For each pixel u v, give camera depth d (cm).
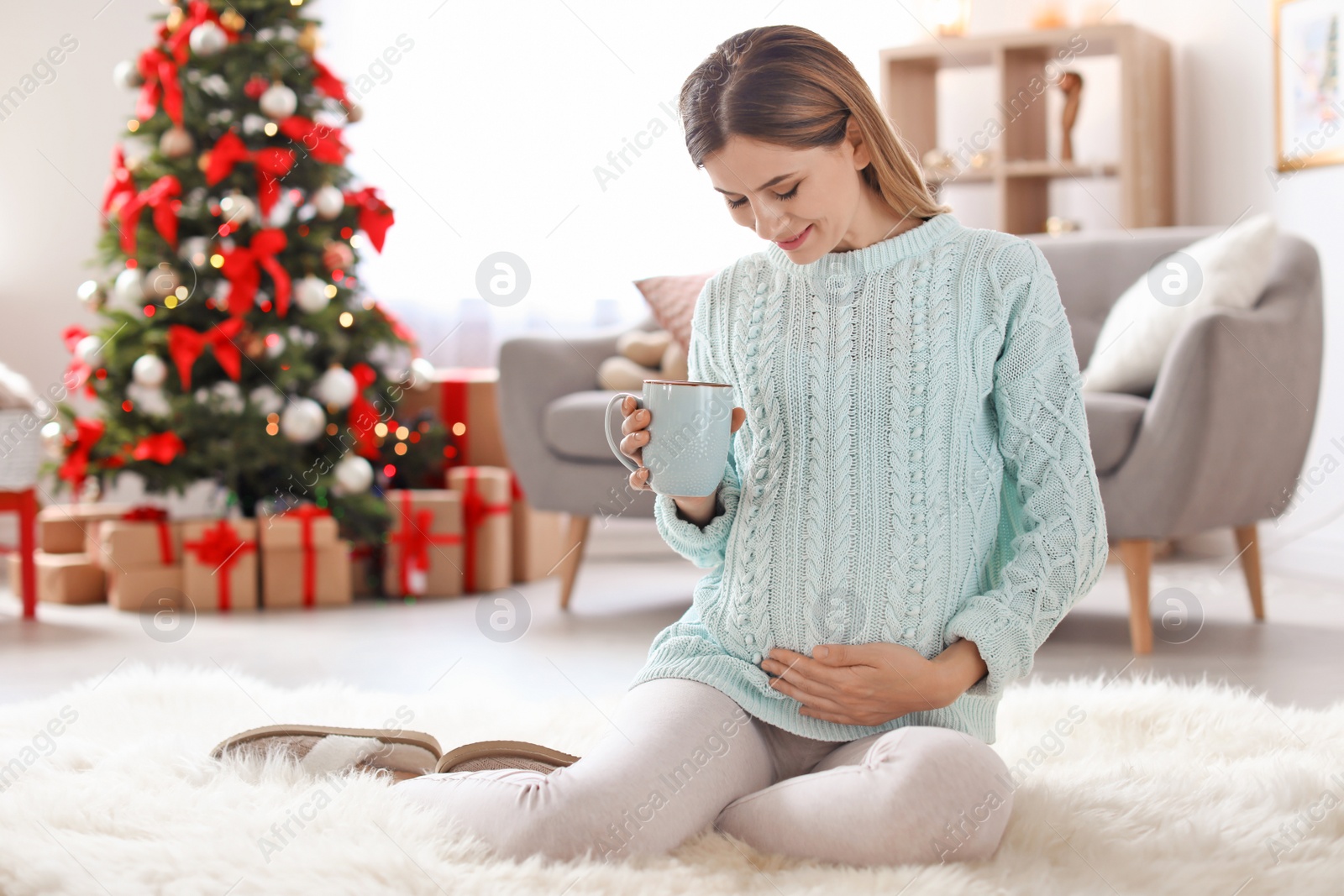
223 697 176
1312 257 259
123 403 314
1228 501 239
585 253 376
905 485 112
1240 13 349
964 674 109
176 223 308
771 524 117
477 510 322
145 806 120
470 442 348
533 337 296
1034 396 114
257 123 321
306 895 95
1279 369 243
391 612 294
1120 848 106
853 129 112
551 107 373
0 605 309
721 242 372
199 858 104
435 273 384
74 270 389
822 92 108
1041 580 111
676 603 302
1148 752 143
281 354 305
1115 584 314
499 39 373
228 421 303
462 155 376
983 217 404
